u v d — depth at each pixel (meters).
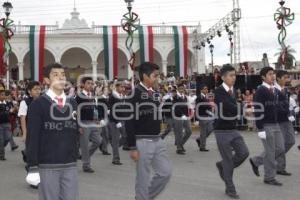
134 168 10.08
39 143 4.57
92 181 8.64
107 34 33.53
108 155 12.12
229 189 7.19
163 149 6.00
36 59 33.41
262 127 7.96
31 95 9.02
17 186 8.31
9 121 11.66
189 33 35.06
